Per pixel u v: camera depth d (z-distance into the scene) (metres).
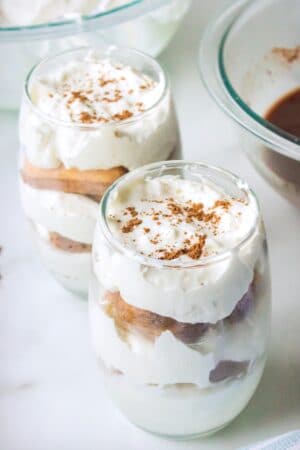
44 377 0.55
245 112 0.59
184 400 0.48
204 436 0.51
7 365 0.56
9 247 0.63
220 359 0.47
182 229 0.48
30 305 0.59
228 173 0.50
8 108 0.75
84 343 0.56
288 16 0.70
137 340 0.47
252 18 0.69
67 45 0.71
